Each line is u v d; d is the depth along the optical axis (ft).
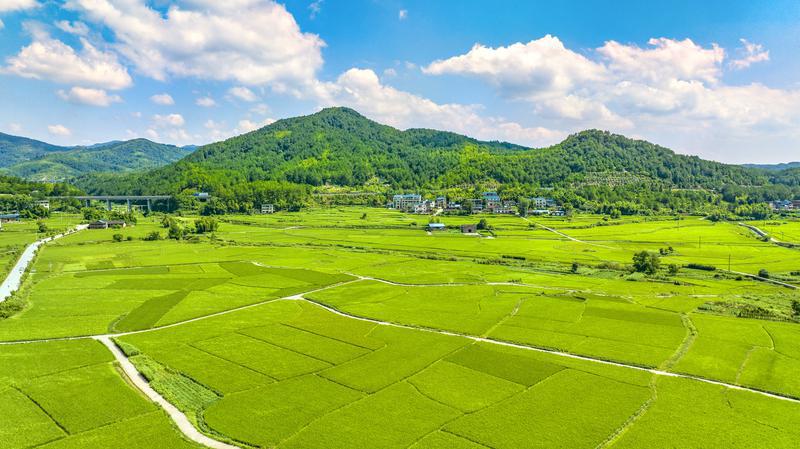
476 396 291.17
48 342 375.25
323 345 374.43
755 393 295.07
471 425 258.57
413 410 274.16
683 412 272.10
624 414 270.05
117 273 630.74
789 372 322.55
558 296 520.01
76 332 398.83
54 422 258.37
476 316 447.42
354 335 397.19
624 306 478.18
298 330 410.31
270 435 248.11
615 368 332.19
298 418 264.52
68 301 493.36
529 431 253.44
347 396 290.15
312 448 237.45
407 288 561.02
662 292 538.88
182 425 257.75
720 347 366.84
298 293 538.06
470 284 581.12
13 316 440.86
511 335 396.16
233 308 477.77
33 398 282.77
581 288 558.97
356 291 544.21
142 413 268.00
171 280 593.83
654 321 431.43
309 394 292.20
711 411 273.13
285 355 353.72
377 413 270.26
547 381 311.47
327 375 319.06
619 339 385.50
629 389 300.20
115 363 334.24
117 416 264.31
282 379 313.12
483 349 366.02
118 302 492.13
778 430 253.65
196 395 290.15
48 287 551.18
